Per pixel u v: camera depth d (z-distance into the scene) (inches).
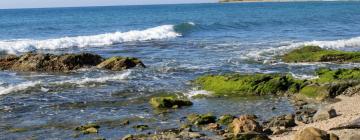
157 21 3550.7
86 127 705.6
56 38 1998.0
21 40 1946.4
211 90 967.6
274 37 2068.2
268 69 1214.9
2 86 1033.5
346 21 3085.6
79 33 2480.3
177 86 1015.6
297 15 3988.7
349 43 1711.4
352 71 1026.7
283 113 783.1
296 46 1637.6
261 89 935.7
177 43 1854.1
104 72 1207.6
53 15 5157.5
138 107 842.2
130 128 703.7
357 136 520.1
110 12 6023.6
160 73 1172.5
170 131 673.6
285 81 948.0
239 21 3043.8
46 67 1251.2
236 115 775.7
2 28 2893.7
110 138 653.3
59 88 1000.2
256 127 642.8
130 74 1153.4
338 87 895.1
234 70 1205.7
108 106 852.0
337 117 698.2
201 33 2338.8
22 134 680.4
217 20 3346.5
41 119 764.0
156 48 1699.1
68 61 1262.3
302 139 537.3
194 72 1184.2
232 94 936.3
